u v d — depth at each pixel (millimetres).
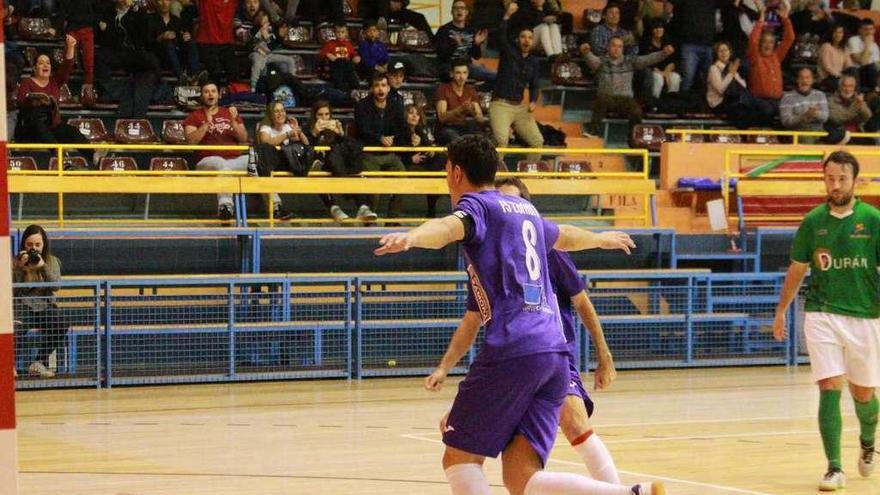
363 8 27297
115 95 23500
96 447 12383
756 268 22438
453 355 6746
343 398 16672
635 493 5727
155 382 18109
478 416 6051
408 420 14508
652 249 22344
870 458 10539
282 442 12688
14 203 21000
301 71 25484
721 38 28906
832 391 10141
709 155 24609
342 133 21969
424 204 23016
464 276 19344
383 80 22281
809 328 10359
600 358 7918
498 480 10195
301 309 19016
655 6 28812
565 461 11211
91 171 20141
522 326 6066
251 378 18578
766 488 9984
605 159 26078
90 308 17766
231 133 21875
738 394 17188
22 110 21375
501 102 24000
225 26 24672
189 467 11078
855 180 10219
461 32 26062
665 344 20703
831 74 28656
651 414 15078
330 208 21641
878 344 10258
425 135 22641
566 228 6633
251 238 20266
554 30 27547
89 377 17844
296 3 26500
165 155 23047
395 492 9758
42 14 24406
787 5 29297
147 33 23844
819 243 10305
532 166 24047
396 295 19672
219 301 18609
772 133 25109
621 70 26469
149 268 20047
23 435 13273
